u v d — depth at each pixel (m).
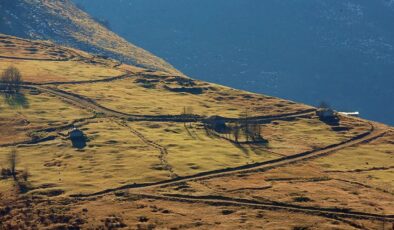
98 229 190.62
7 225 191.88
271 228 197.25
